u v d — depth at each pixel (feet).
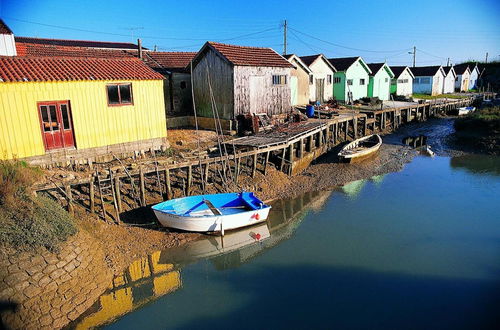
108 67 55.11
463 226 47.24
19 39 94.99
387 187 61.98
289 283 35.65
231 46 78.48
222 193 50.14
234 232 45.91
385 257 39.96
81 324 30.12
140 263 38.65
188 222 42.63
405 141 96.58
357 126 97.96
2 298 27.84
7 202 33.76
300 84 104.68
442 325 29.55
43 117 47.11
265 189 57.36
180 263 39.40
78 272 33.24
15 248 31.01
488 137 90.27
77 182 40.32
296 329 29.43
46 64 50.75
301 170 68.13
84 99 50.06
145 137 57.11
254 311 31.78
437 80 183.21
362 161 74.74
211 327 29.99
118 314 31.45
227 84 73.15
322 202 55.62
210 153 60.44
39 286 30.01
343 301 32.76
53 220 35.12
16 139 45.01
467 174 69.26
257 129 70.08
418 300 32.71
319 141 76.38
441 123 122.31
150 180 49.52
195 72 80.18
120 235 41.34
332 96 122.83
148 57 95.20
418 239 43.93
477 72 220.23
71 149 49.80
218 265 39.14
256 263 39.37
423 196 57.93
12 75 44.60
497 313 30.81
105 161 52.80
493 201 55.72
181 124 79.92
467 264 38.37
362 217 50.34
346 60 126.11
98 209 42.93
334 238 44.57
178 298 33.76
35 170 42.39
